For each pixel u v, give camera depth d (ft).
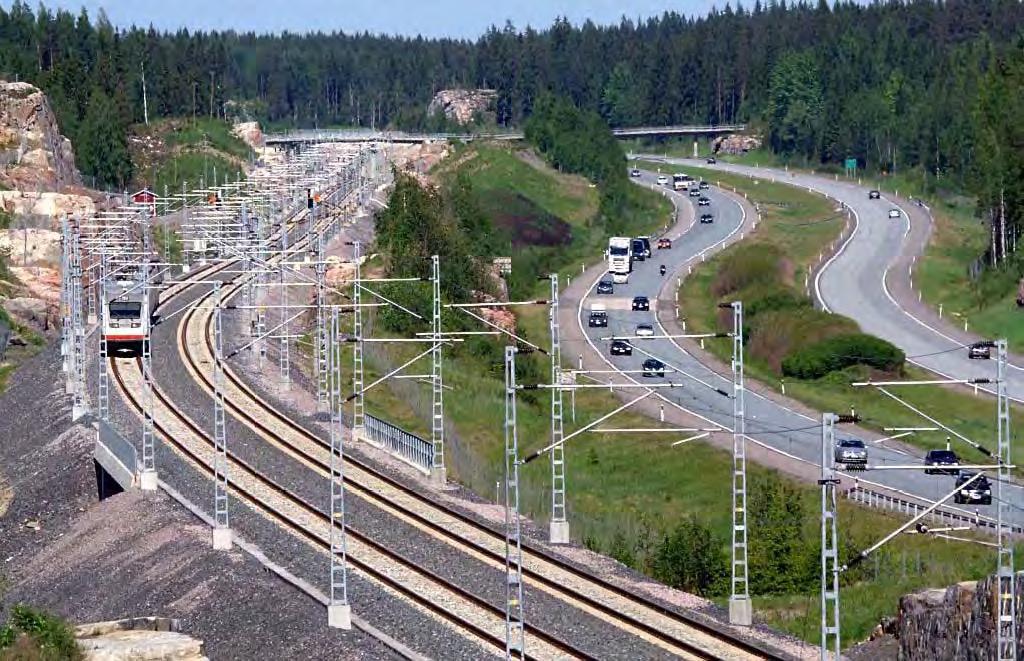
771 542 311.06
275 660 238.48
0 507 372.38
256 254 414.21
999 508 209.05
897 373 498.28
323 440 383.24
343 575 246.06
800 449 414.82
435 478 345.92
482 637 242.37
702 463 405.80
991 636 213.46
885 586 292.61
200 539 300.40
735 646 235.40
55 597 302.25
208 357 476.54
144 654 233.96
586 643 236.43
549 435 444.55
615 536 334.24
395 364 497.46
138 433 395.14
